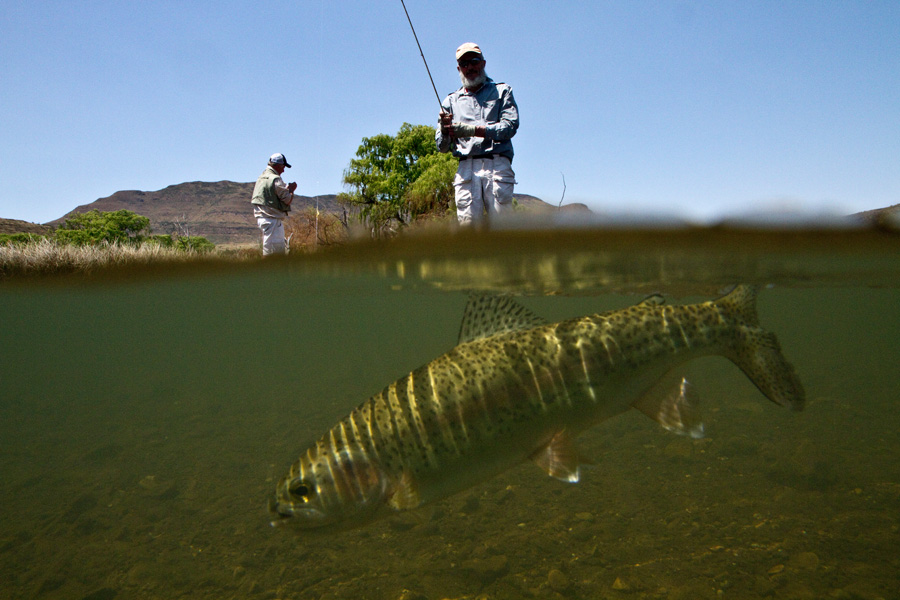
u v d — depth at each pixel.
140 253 11.23
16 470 9.55
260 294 15.36
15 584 5.37
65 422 14.63
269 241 8.99
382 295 15.73
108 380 33.50
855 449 7.68
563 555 5.07
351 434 3.35
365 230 7.34
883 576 4.30
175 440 10.89
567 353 3.14
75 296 15.34
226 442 10.32
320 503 3.32
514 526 5.75
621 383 3.10
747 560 4.68
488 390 3.18
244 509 6.92
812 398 12.25
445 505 6.42
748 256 7.59
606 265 8.66
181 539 6.16
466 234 6.48
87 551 6.01
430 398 3.24
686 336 3.16
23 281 12.34
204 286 13.39
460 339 3.35
